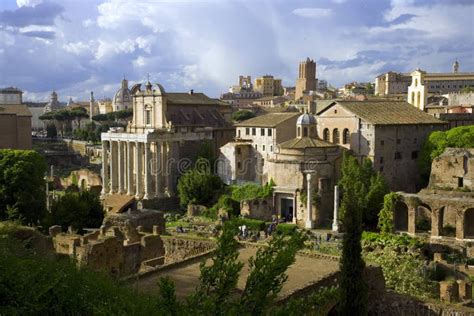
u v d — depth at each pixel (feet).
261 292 77.10
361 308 128.06
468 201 284.41
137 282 127.54
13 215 282.36
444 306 146.10
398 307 150.00
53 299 87.81
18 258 104.42
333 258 164.25
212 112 521.24
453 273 228.02
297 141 360.89
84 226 300.20
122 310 72.90
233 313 73.56
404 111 399.24
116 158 463.42
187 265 153.07
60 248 201.46
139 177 433.07
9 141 592.60
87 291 92.53
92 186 477.77
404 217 320.09
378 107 392.68
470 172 320.50
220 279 78.28
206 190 387.96
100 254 189.88
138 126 481.87
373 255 230.48
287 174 350.64
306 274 146.61
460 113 442.91
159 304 76.18
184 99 506.89
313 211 331.77
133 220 250.57
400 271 191.31
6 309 80.33
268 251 82.43
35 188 315.37
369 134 364.38
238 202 366.02
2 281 86.17
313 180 341.82
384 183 326.03
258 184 385.09
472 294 194.49
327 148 358.02
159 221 263.29
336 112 383.65
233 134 502.38
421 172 378.94
